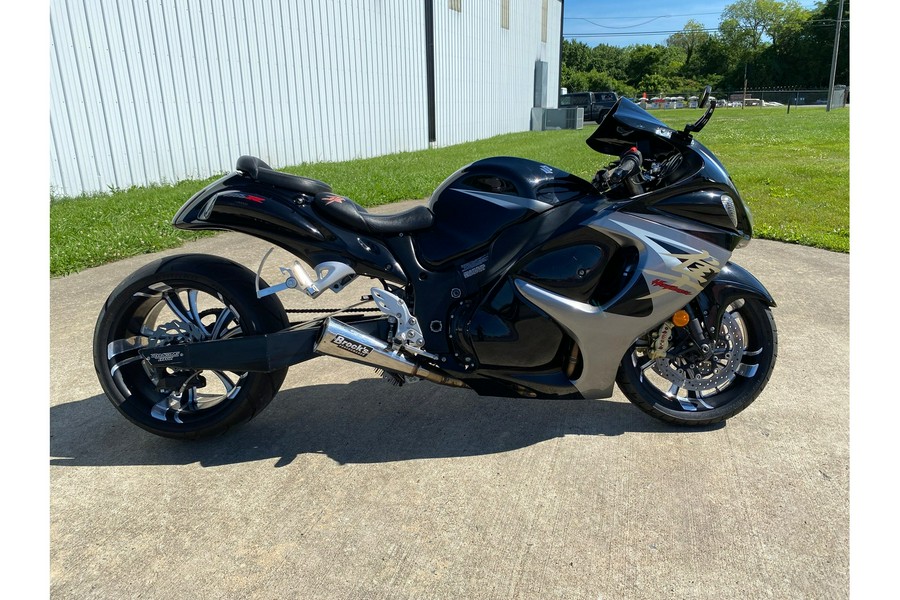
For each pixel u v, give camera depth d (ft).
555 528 8.41
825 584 7.42
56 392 12.23
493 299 9.88
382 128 59.57
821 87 260.83
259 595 7.32
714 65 299.17
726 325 10.75
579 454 10.17
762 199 32.04
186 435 10.28
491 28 88.89
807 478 9.44
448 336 10.14
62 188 31.30
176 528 8.45
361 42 54.19
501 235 9.86
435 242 10.03
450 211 10.05
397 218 10.11
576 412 11.58
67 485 9.37
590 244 9.82
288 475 9.64
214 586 7.46
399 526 8.48
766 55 273.54
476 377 10.18
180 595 7.32
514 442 10.55
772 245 23.40
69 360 13.58
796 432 10.73
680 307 10.02
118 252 21.30
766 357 10.77
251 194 9.66
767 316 10.72
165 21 35.65
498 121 97.04
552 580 7.52
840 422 11.01
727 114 128.06
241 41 40.88
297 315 16.42
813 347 14.16
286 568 7.73
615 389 12.54
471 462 9.96
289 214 9.60
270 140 44.57
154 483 9.45
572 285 9.82
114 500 9.04
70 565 7.76
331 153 51.85
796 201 31.32
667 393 11.07
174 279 9.93
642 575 7.59
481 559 7.86
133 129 34.58
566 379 10.31
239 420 10.34
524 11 104.06
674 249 9.78
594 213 9.80
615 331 9.93
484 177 10.06
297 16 45.60
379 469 9.79
